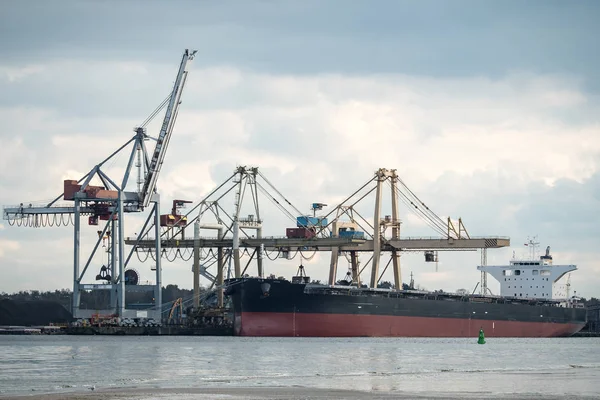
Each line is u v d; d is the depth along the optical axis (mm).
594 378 131750
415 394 107938
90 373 136375
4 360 164875
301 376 132750
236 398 102312
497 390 113250
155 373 136875
